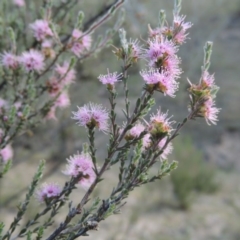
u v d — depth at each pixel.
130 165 0.38
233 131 2.12
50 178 1.26
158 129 0.36
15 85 0.52
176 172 1.62
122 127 0.39
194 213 1.55
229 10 2.32
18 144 0.99
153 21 1.39
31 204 0.82
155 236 1.37
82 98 1.05
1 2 0.62
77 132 1.13
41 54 0.53
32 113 0.54
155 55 0.35
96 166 0.38
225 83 2.48
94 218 0.37
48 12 0.55
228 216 1.56
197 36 1.96
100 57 1.03
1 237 0.43
